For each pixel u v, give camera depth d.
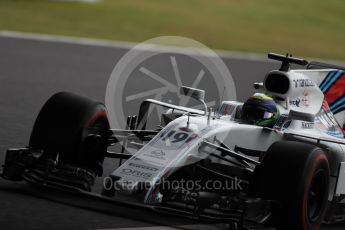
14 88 48.44
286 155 22.09
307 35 99.50
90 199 24.27
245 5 114.06
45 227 20.53
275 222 22.34
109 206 23.64
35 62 61.16
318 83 28.88
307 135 24.66
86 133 24.27
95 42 76.75
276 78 26.11
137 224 21.80
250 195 22.39
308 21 109.56
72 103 24.67
